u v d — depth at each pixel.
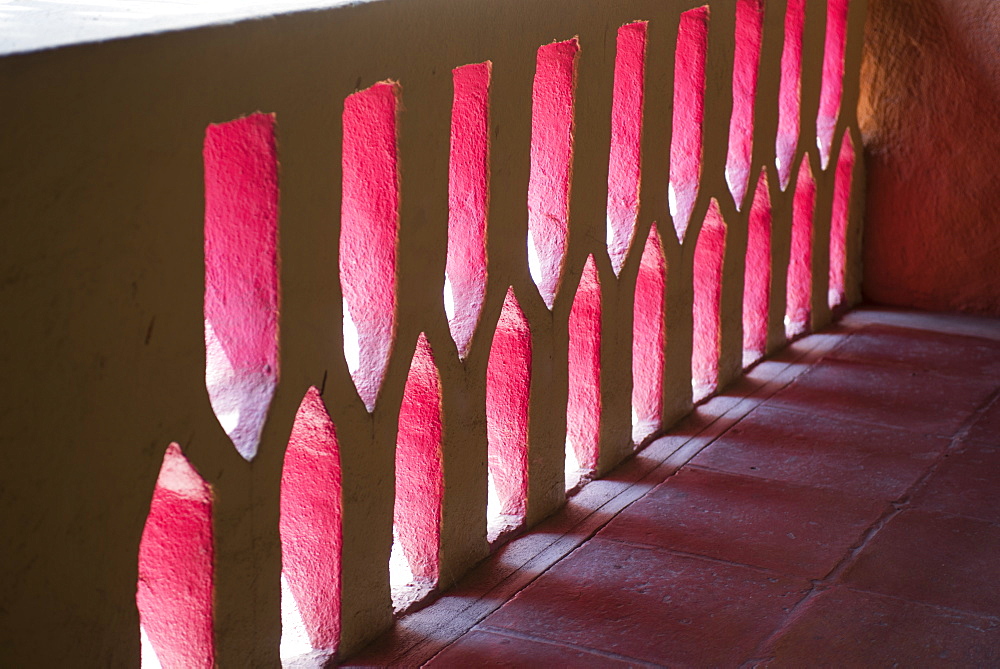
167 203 2.14
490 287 3.20
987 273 5.71
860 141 5.75
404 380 2.91
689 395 4.45
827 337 5.43
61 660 2.06
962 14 5.48
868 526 3.58
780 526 3.57
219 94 2.22
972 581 3.25
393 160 2.76
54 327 1.95
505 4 3.09
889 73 5.68
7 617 1.94
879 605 3.12
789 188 5.04
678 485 3.86
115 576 2.14
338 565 2.77
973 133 5.58
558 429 3.62
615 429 3.96
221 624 2.43
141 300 2.12
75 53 1.91
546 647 2.91
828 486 3.86
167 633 2.47
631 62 3.80
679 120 4.24
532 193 3.54
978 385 4.82
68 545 2.04
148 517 2.38
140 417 2.15
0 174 1.81
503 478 3.54
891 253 5.88
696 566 3.32
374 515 2.87
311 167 2.50
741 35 4.52
